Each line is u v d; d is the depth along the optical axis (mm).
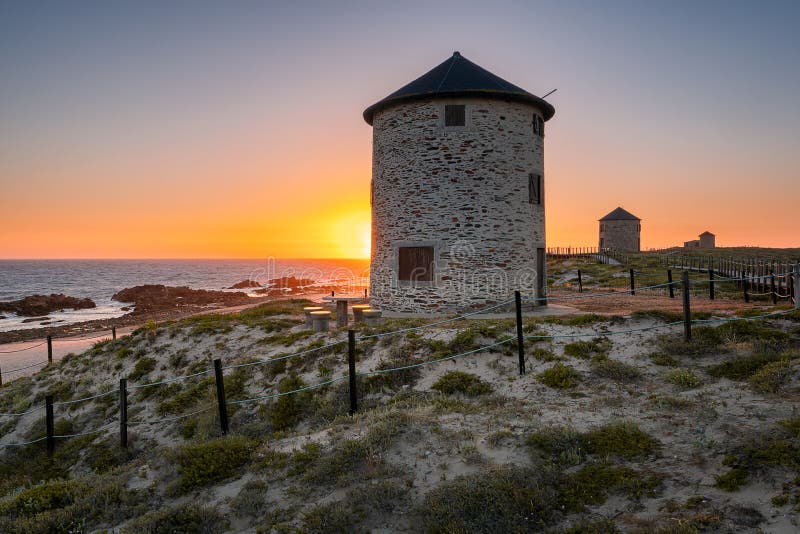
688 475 5984
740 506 5230
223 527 6754
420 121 17406
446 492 6273
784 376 8258
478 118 17094
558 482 6359
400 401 10469
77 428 13469
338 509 6352
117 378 16000
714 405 7770
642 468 6328
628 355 10805
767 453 5922
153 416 12953
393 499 6492
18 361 27906
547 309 17656
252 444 9531
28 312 54094
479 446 7539
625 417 7871
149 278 128250
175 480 8398
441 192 17156
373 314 15406
